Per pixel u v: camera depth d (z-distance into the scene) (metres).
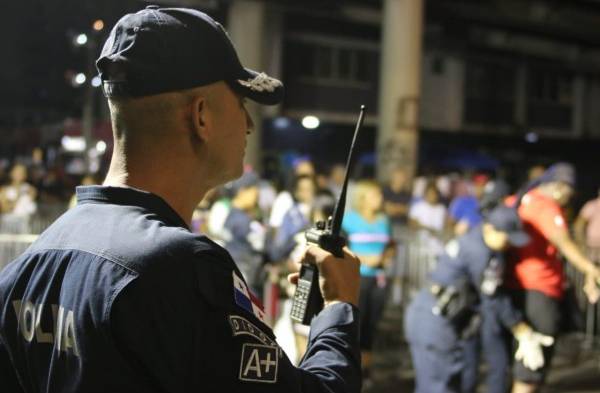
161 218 1.20
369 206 5.84
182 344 1.09
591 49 30.58
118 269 1.11
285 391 1.14
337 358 1.29
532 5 25.70
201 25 1.22
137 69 1.17
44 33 9.12
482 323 4.65
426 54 27.09
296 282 1.56
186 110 1.22
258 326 1.18
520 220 4.43
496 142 29.20
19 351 1.23
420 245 7.83
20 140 18.78
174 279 1.10
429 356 4.64
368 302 5.82
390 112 19.19
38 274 1.22
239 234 5.60
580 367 6.88
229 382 1.10
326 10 22.00
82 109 15.52
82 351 1.11
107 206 1.22
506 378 4.70
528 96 30.22
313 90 24.86
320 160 25.12
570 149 31.50
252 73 1.30
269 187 10.34
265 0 18.38
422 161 23.89
